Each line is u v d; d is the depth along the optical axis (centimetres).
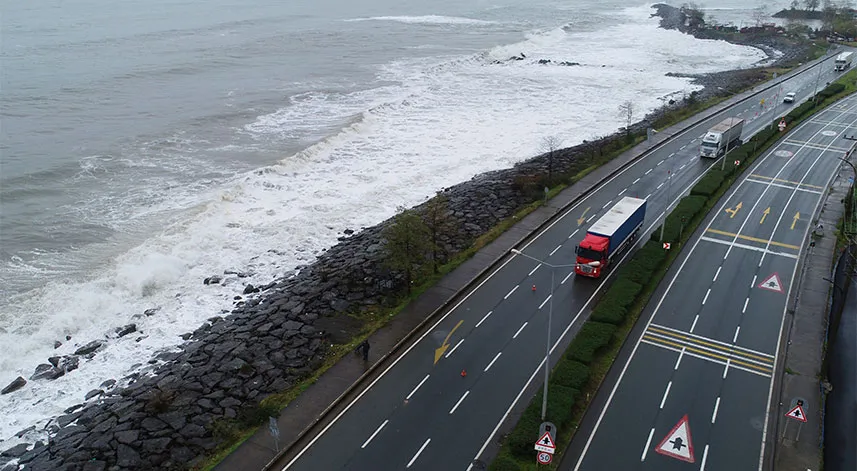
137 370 4981
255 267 6550
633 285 5662
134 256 6444
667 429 4125
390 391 4531
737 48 19912
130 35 18712
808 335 5141
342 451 3959
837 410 4362
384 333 5212
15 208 7394
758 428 4138
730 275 6062
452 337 5166
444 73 15638
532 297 5744
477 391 4512
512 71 16225
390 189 8406
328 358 4934
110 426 4275
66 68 14138
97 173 8456
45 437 4272
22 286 5944
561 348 4997
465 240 6881
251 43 18375
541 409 4147
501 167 9244
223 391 4600
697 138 10269
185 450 4025
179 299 5997
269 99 12300
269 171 8681
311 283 6112
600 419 4219
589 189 8169
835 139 10150
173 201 7775
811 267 6200
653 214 7438
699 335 5147
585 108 12556
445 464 3844
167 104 11644
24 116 10606
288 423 4212
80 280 6081
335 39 19988
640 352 4934
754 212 7488
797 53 18275
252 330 5369
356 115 11388
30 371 5006
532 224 7188
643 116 11912
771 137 10138
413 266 6228
